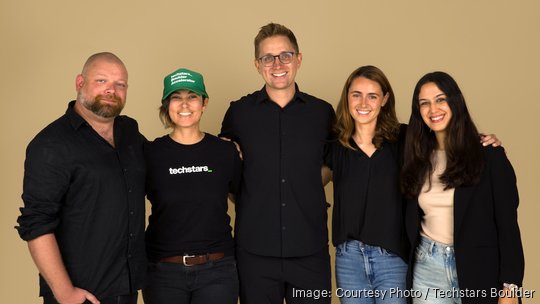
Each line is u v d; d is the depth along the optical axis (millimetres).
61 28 3102
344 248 2443
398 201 2373
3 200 3096
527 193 3186
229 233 2420
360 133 2469
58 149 1920
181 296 2279
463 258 2115
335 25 3158
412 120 2307
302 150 2469
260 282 2463
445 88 2182
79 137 1985
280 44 2445
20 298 3102
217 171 2354
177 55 3139
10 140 3100
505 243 2082
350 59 3164
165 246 2285
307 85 3178
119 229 2021
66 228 1986
